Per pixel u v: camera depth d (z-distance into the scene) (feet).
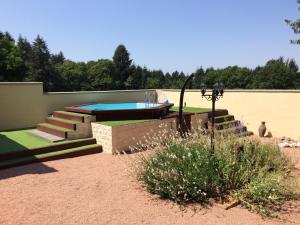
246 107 31.73
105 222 10.60
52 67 135.13
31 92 30.14
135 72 143.95
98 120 25.45
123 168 17.75
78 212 11.44
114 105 36.27
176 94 39.40
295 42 25.64
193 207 11.98
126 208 11.84
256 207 11.66
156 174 13.28
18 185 14.62
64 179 15.61
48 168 17.85
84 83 134.21
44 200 12.65
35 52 133.80
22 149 19.72
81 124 23.76
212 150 14.05
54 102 32.07
